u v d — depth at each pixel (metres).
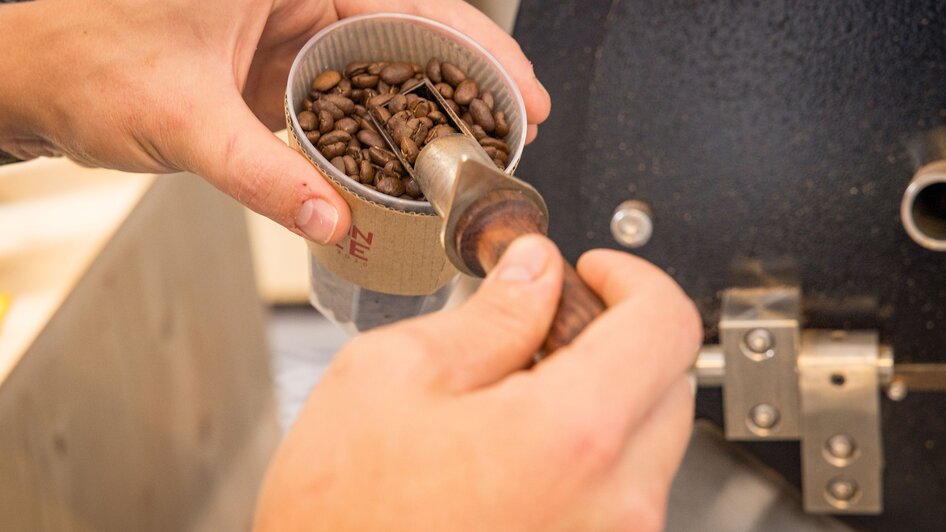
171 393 1.12
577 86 0.73
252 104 0.71
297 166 0.59
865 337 0.74
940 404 0.77
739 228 0.75
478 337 0.48
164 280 1.11
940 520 0.80
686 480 0.79
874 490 0.75
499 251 0.50
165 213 1.10
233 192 0.61
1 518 0.88
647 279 0.49
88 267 0.99
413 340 0.47
